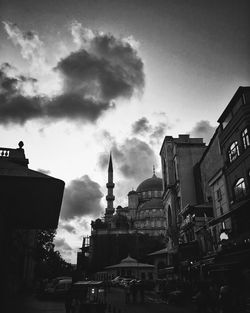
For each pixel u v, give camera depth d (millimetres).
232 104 31922
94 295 17234
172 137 62406
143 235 113125
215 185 36562
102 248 107688
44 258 64500
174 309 21734
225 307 15523
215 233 35375
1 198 19188
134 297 26906
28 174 15461
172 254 48875
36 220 25391
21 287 35906
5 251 23938
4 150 24766
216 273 26469
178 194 55094
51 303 24672
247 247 23016
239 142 29594
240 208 27172
